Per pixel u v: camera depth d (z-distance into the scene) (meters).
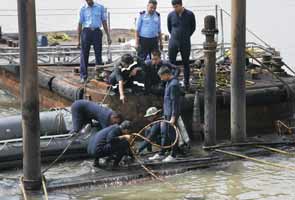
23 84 19.64
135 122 24.66
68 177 21.05
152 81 24.86
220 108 25.98
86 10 28.00
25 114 19.77
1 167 22.03
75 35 41.53
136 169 21.78
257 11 58.28
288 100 27.27
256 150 24.17
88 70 30.22
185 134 23.41
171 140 22.88
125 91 24.75
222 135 26.12
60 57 34.41
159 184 20.97
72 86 26.98
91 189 20.48
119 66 24.61
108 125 22.94
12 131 23.23
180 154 23.30
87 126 23.42
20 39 19.53
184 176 21.67
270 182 21.14
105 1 63.72
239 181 21.22
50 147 22.59
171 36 26.28
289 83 27.98
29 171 20.03
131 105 24.59
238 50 23.86
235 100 24.16
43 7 62.16
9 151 22.00
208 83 23.81
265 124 27.09
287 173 21.97
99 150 21.50
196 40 47.09
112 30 42.62
